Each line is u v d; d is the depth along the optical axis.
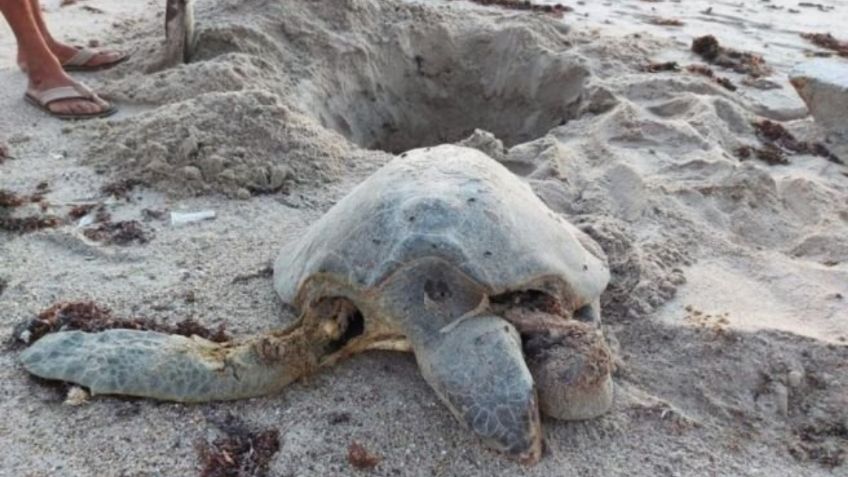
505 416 1.12
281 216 1.78
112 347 1.27
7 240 1.65
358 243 1.26
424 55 2.85
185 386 1.22
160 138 1.97
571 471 1.14
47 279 1.52
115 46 2.74
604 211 1.82
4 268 1.55
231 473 1.12
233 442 1.17
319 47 2.64
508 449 1.12
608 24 3.31
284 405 1.23
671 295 1.53
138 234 1.69
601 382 1.21
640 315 1.46
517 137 2.75
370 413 1.22
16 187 1.85
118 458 1.13
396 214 1.26
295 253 1.47
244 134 1.97
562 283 1.33
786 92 2.59
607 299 1.50
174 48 2.47
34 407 1.21
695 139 2.12
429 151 1.48
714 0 3.82
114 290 1.49
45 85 2.24
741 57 2.85
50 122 2.18
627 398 1.28
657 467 1.16
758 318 1.45
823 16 3.58
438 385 1.17
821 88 2.27
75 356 1.26
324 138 2.07
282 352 1.24
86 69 2.51
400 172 1.38
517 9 3.46
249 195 1.85
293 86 2.43
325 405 1.23
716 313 1.47
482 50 2.86
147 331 1.32
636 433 1.22
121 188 1.86
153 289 1.50
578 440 1.19
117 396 1.24
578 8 3.57
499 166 1.49
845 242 1.70
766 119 2.37
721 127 2.23
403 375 1.29
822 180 2.02
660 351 1.39
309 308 1.30
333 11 2.77
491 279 1.21
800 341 1.38
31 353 1.27
